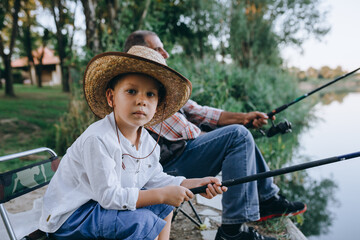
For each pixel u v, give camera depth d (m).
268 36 10.87
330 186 3.93
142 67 1.37
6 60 12.88
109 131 1.39
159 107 1.67
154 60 1.48
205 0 10.92
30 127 7.12
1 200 1.37
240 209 1.76
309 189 3.86
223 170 1.84
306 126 9.01
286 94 9.55
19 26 17.48
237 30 10.43
